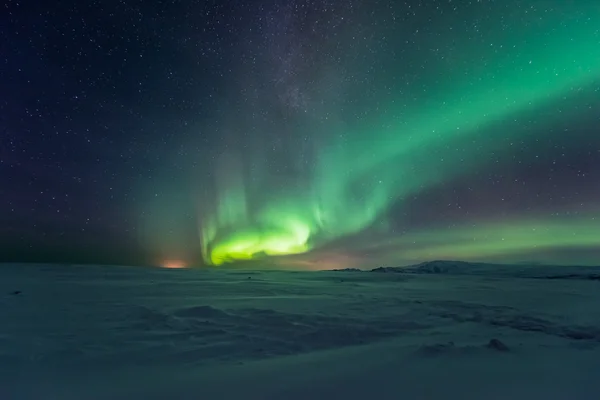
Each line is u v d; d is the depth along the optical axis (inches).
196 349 182.7
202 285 530.9
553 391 111.2
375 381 121.8
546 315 302.8
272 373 134.6
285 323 250.2
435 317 289.3
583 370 136.1
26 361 159.5
